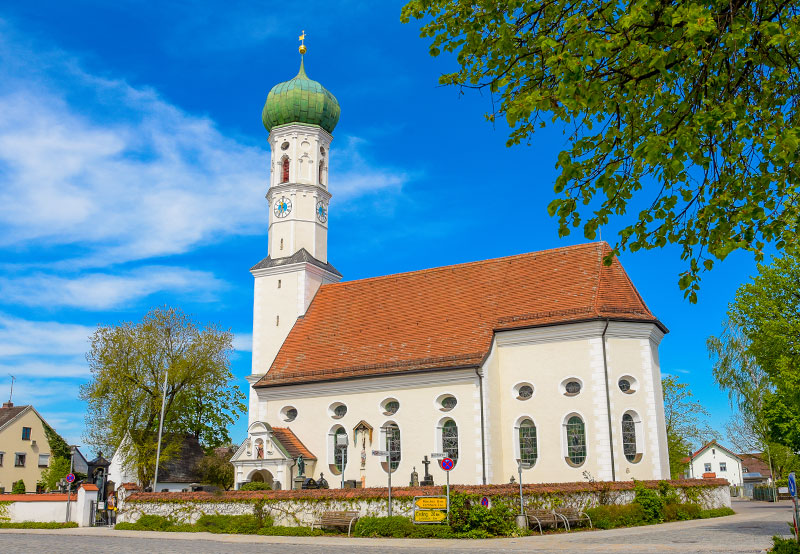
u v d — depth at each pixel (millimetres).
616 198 10156
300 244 51281
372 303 47531
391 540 26344
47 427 78312
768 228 9898
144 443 51406
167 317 54000
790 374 36219
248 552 22844
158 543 26766
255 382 48438
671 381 64500
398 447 40562
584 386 37594
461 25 11672
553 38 10133
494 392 39500
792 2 9117
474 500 27344
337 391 43250
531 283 42719
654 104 9609
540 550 21250
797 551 16984
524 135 11406
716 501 36531
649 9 8812
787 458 74125
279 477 40844
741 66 9414
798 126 9211
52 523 36656
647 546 21266
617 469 36062
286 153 52906
